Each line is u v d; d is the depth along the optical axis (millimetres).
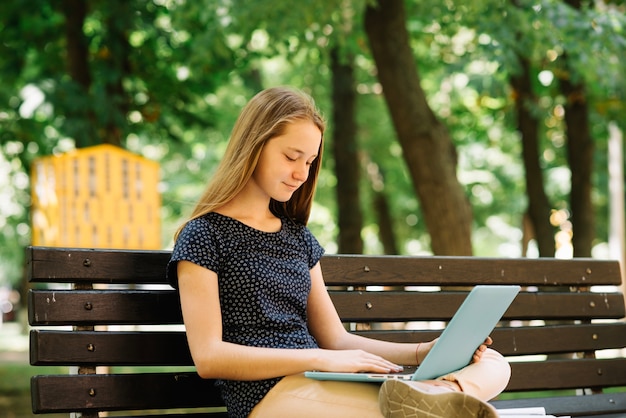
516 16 8805
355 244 13156
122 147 11023
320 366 2846
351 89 13297
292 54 10234
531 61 11000
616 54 8922
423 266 3840
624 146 15672
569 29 8727
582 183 12000
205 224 3033
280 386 2848
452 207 9055
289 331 3057
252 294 3020
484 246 26531
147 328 10797
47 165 8422
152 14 11789
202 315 2906
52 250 3066
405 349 3250
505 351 3977
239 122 3135
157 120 12453
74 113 10656
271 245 3125
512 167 20188
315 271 3330
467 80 12617
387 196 18469
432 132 9094
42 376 3000
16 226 19953
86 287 3158
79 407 3031
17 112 11336
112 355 3107
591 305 4258
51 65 12336
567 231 17828
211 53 10352
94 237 8516
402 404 2562
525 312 4074
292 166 3072
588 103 11969
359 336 3475
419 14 10406
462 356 2889
